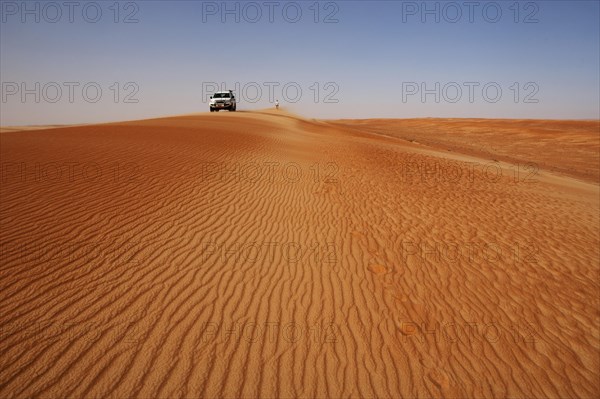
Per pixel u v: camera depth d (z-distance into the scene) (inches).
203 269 220.5
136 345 153.9
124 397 130.1
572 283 257.6
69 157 386.3
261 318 184.2
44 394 127.0
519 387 161.3
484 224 365.4
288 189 420.5
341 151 783.7
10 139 474.9
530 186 606.2
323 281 227.8
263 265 237.6
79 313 166.6
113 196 298.4
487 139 1982.0
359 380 152.4
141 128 705.0
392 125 3218.5
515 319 210.4
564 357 183.5
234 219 303.9
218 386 140.4
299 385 146.0
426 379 157.9
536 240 333.7
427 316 203.5
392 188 478.9
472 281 248.5
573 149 1577.3
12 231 221.0
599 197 602.5
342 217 348.2
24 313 161.2
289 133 1046.4
